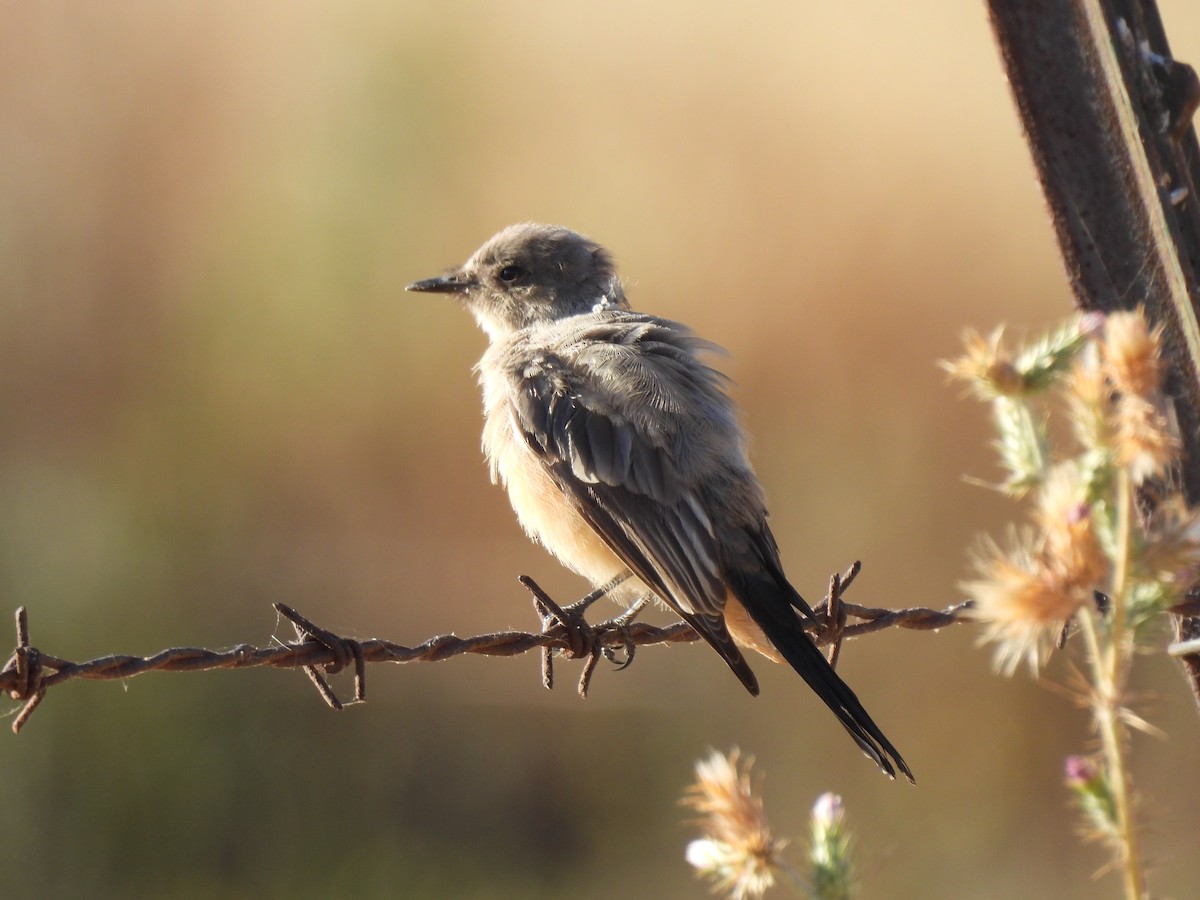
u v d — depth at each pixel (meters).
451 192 16.34
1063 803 12.39
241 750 12.47
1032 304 15.12
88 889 11.56
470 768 12.95
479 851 12.58
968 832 12.27
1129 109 5.58
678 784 12.75
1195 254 5.62
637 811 12.74
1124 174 5.63
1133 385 3.85
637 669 13.49
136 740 12.05
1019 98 5.74
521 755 13.02
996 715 12.66
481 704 13.27
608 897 12.12
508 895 12.16
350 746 12.84
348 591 13.84
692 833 12.52
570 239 10.34
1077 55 5.66
